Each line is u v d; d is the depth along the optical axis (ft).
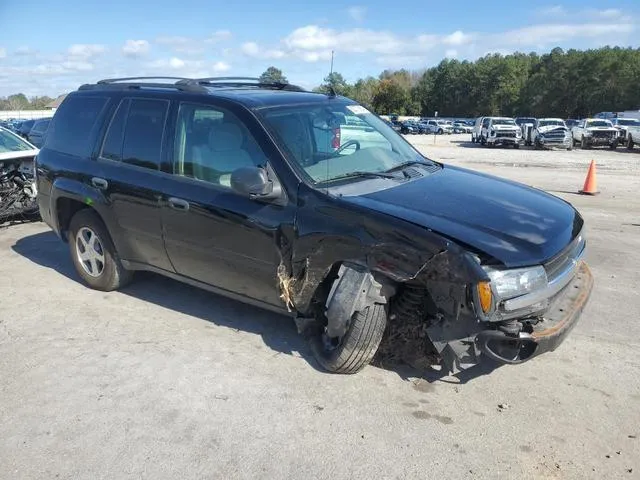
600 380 12.89
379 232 11.44
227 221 13.60
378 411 11.59
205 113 14.55
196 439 10.68
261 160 13.28
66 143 18.12
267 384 12.56
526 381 12.82
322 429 10.98
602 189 43.62
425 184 13.71
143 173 15.52
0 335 14.93
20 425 11.10
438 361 12.75
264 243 13.10
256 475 9.73
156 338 14.75
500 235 11.26
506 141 107.34
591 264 21.48
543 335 10.95
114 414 11.44
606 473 9.84
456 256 10.58
